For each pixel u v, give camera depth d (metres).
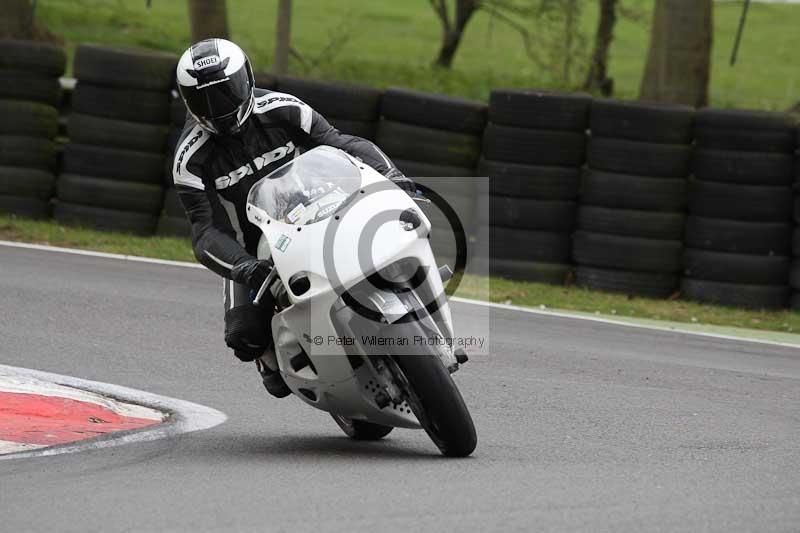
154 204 47.09
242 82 19.50
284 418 23.28
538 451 20.08
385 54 103.94
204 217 20.16
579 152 43.84
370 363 18.33
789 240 42.44
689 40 55.59
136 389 24.77
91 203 47.00
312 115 20.64
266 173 20.30
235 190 20.28
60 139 49.81
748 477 18.20
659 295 43.28
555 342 32.41
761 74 103.38
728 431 22.56
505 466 18.52
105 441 19.95
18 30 61.50
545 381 27.28
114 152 46.91
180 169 20.22
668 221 43.06
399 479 17.30
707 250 42.78
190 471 17.78
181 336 30.48
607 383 27.44
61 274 38.06
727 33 119.75
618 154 43.19
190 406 23.59
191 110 19.64
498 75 94.12
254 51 93.06
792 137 42.06
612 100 43.53
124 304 34.03
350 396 19.06
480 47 109.62
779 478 18.20
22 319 31.08
